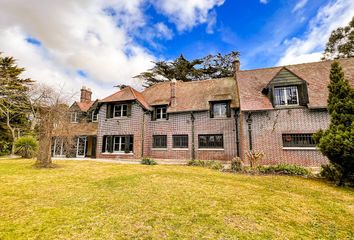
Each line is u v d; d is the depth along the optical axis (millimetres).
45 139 13422
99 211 5188
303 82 14922
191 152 18828
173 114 20219
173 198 6383
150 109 20859
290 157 14336
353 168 8539
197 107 19172
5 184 8078
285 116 14906
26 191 7059
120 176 10023
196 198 6434
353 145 8180
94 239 3736
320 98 14531
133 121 20781
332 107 9695
